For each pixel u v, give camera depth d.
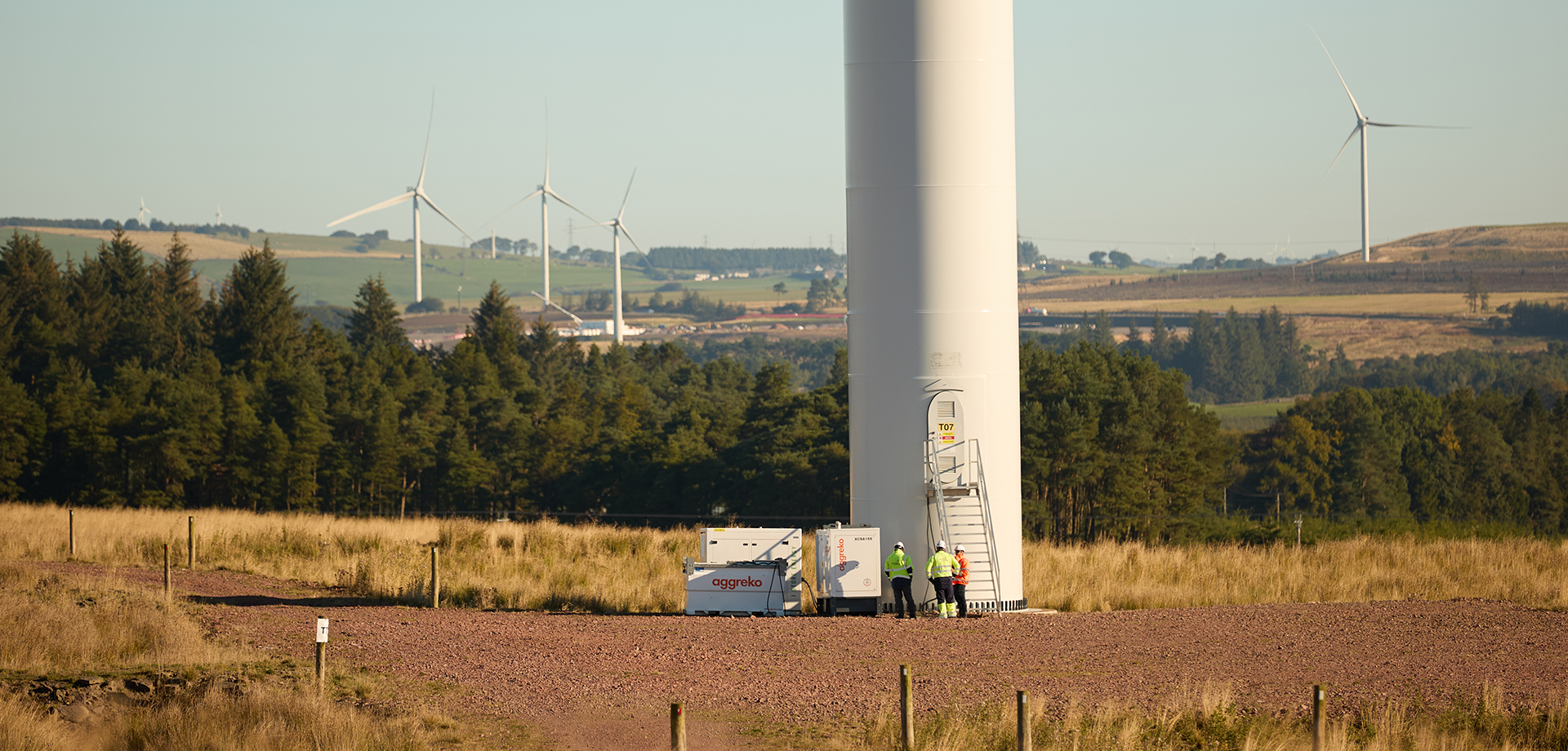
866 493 102.75
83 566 114.12
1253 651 77.19
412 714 59.47
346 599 100.25
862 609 98.00
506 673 70.12
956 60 101.12
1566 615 91.88
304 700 58.97
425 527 157.38
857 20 102.94
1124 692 64.94
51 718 57.19
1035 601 104.69
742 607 97.12
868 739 55.84
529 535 146.12
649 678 69.19
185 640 73.12
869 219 102.44
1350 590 107.75
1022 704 49.47
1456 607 96.00
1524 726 56.88
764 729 58.44
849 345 104.94
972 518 100.69
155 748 54.66
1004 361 102.25
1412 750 54.19
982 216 101.50
